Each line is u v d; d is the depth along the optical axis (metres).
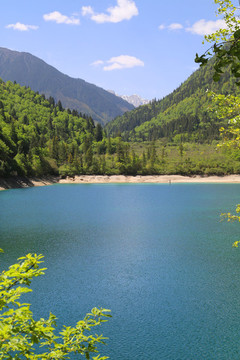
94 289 28.88
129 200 99.81
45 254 39.84
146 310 24.72
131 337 20.89
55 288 29.09
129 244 44.59
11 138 167.88
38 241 46.25
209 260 36.97
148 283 30.25
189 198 103.38
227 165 182.88
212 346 19.80
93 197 108.94
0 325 5.13
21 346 5.53
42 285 29.83
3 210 78.38
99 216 69.62
